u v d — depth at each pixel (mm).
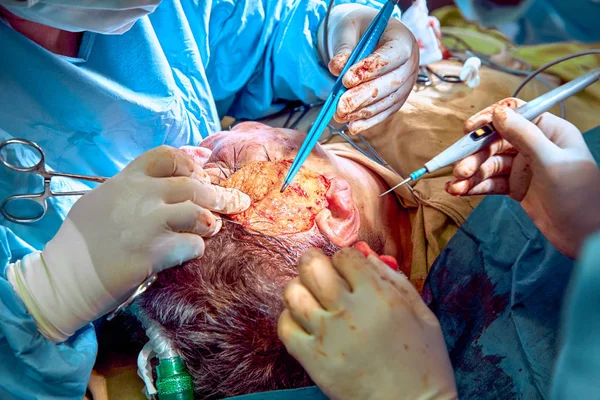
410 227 1349
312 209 1122
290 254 1058
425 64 1779
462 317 1205
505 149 1006
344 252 885
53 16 1110
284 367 1036
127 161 1426
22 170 1091
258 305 1003
